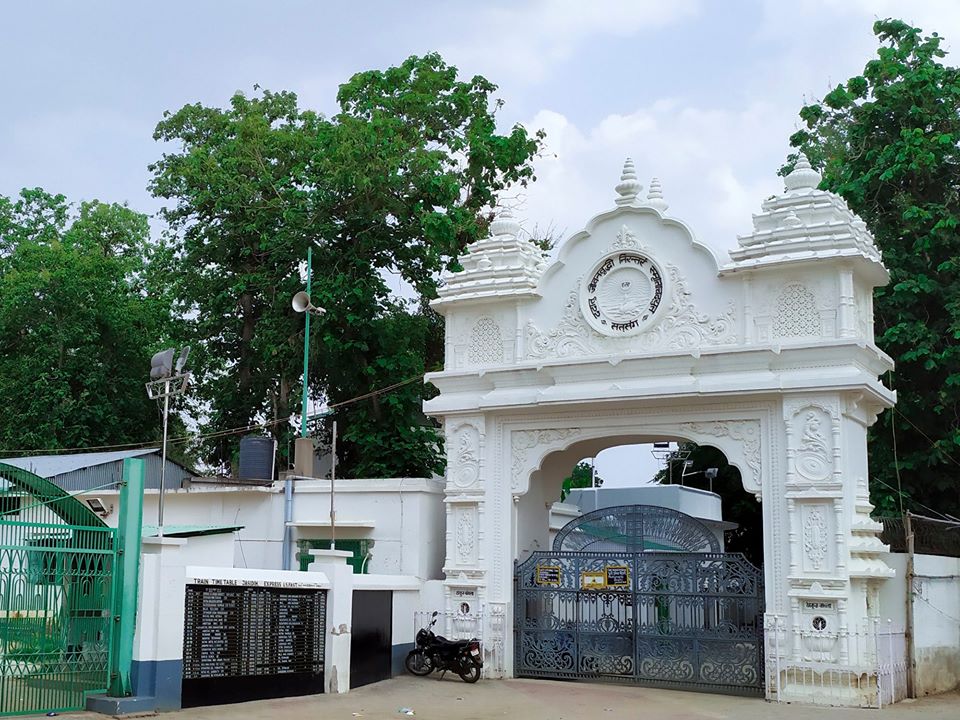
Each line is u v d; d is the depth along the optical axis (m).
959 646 16.83
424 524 17.58
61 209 34.06
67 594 11.25
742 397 14.99
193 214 28.92
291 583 13.58
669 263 15.94
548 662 16.22
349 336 24.34
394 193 24.27
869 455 20.89
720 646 15.07
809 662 14.06
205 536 13.87
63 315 28.42
